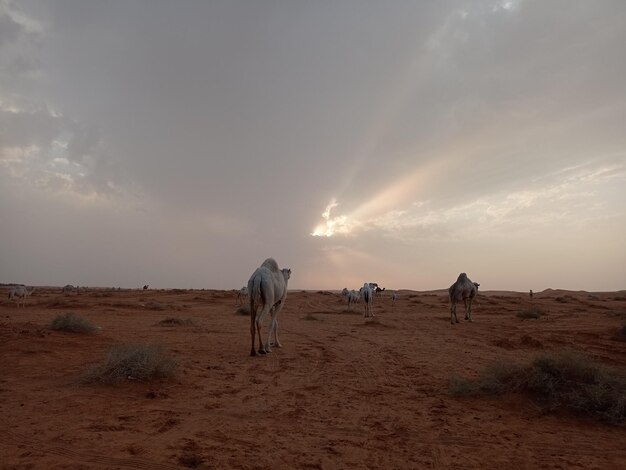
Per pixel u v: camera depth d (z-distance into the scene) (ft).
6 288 230.07
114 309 99.91
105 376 28.68
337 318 92.79
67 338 45.03
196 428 20.95
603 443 20.27
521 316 92.27
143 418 22.09
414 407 25.46
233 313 100.94
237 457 17.66
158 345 33.99
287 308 128.16
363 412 24.38
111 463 16.76
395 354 44.04
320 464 17.34
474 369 36.58
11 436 19.17
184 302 141.90
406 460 18.02
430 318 93.20
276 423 22.20
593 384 25.41
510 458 18.42
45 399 24.77
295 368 36.27
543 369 27.22
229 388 28.94
